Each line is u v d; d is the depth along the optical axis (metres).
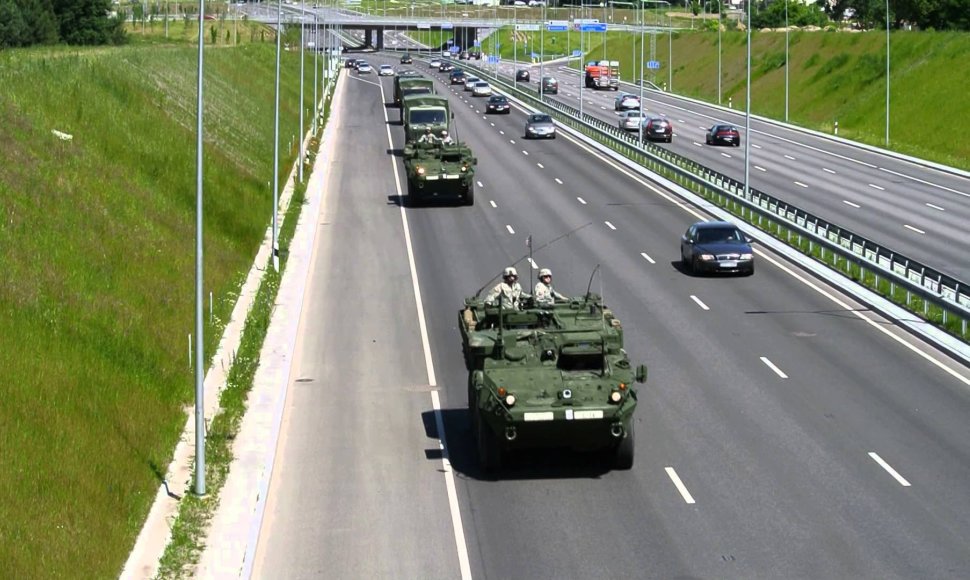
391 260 42.41
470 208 53.59
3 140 35.44
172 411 24.61
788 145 84.31
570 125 91.00
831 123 98.50
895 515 18.97
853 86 104.19
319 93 105.88
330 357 30.09
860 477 20.80
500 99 100.69
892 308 34.31
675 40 158.50
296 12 174.75
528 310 23.14
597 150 76.31
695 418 24.45
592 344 21.34
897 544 17.75
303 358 30.03
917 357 29.27
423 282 38.78
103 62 54.06
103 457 20.88
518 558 17.55
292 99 91.31
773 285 38.31
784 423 24.03
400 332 32.50
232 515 19.17
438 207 53.97
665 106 116.44
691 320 33.44
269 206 50.56
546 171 66.50
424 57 180.12
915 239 46.53
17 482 18.86
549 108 100.62
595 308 23.50
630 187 60.53
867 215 52.75
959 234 47.81
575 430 20.31
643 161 68.81
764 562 17.14
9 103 39.47
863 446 22.52
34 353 24.06
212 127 57.38
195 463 20.33
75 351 25.14
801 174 68.19
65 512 18.34
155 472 21.25
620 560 17.34
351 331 32.69
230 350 29.62
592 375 21.02
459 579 16.84
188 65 70.81
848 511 19.17
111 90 49.72
